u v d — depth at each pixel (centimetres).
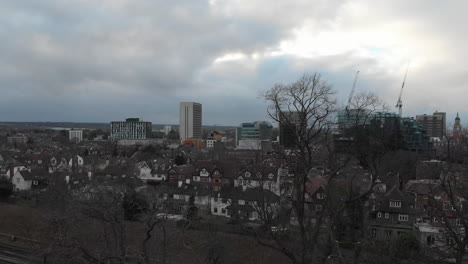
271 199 3991
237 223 4500
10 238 4612
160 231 3447
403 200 4594
